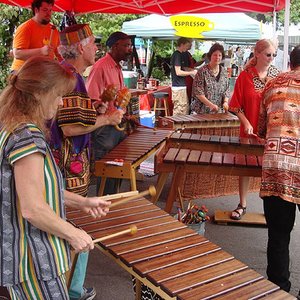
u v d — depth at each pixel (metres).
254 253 3.82
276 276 2.91
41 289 1.65
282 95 2.83
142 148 3.72
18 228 1.60
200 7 6.09
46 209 1.56
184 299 1.61
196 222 3.37
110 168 3.34
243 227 4.36
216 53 5.43
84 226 2.16
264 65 3.97
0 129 1.60
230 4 5.83
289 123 2.79
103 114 2.94
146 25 9.43
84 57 2.75
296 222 4.55
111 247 1.96
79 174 2.62
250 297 1.64
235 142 3.83
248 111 4.02
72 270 2.59
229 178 5.23
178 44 7.70
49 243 1.65
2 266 1.60
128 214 2.32
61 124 2.46
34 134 1.56
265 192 2.83
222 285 1.71
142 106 8.88
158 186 3.83
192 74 7.48
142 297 2.41
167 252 1.93
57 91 1.63
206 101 5.47
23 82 1.58
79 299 2.82
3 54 7.75
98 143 4.09
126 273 3.41
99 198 2.04
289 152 2.76
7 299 2.22
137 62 9.54
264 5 5.48
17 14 7.68
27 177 1.53
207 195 5.17
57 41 4.74
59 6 6.59
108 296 3.09
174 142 4.05
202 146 3.96
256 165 3.43
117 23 12.55
